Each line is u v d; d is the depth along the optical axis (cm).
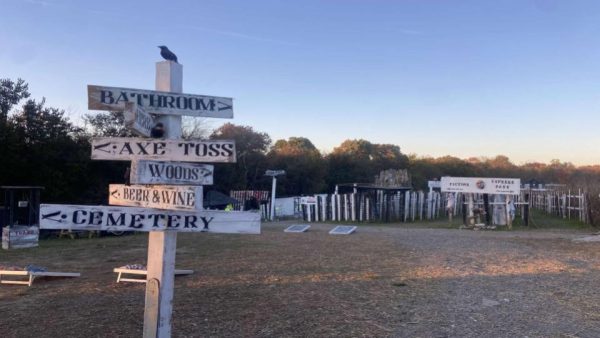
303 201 3625
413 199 3241
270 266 1223
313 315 733
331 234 2148
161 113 491
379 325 680
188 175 477
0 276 1075
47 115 2644
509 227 2411
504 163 7938
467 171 7200
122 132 3139
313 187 5706
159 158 467
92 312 763
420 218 3306
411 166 6869
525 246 1625
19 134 2484
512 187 2436
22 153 2494
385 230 2361
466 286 954
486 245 1659
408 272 1120
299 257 1391
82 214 456
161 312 469
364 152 6769
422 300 834
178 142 467
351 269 1166
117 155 469
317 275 1086
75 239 2167
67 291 941
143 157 468
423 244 1705
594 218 2420
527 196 2595
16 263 1362
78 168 2670
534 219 3042
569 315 735
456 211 3784
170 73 500
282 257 1395
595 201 2427
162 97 492
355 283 988
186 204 462
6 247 1770
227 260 1342
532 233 2133
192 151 468
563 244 1677
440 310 764
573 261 1280
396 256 1399
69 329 666
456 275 1077
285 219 3884
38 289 970
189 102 504
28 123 2584
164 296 471
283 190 5481
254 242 1839
